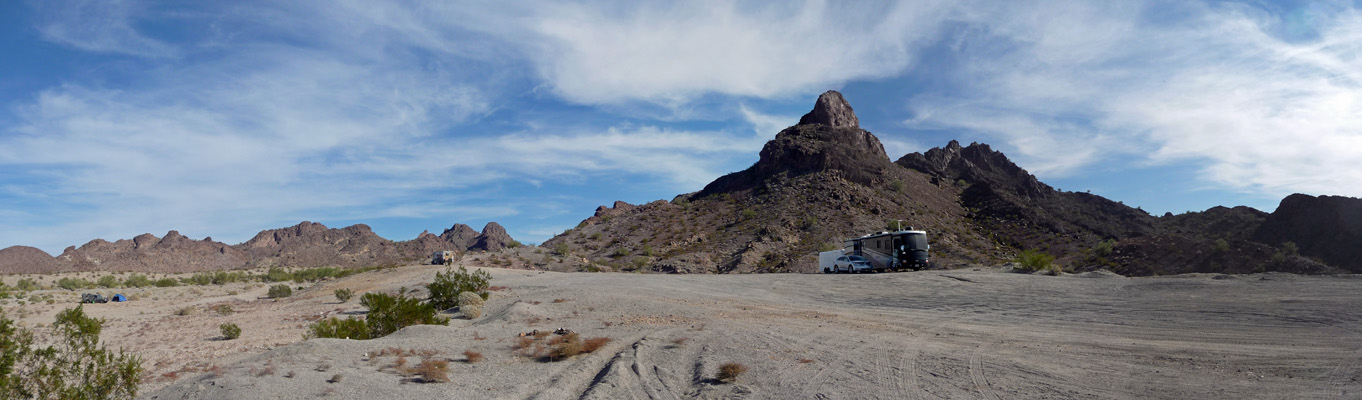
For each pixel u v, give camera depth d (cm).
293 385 1062
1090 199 12650
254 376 1109
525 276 4903
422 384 1120
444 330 1812
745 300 2939
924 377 1191
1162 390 1059
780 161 12838
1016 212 11069
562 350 1397
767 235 8775
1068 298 2561
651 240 9606
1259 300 2128
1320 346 1385
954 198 12575
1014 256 8019
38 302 4678
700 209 11362
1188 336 1616
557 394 1077
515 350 1485
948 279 3472
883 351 1476
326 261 19500
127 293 5878
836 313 2389
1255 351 1367
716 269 7544
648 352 1457
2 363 834
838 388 1109
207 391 1017
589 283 3922
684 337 1672
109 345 1891
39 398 868
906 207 10769
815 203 10131
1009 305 2466
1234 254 4619
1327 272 3928
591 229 11156
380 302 1991
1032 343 1595
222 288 7056
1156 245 5312
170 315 3294
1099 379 1154
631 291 3247
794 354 1432
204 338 2061
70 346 933
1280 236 6800
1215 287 2544
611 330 1844
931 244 8231
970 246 8862
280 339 1969
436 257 7431
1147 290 2625
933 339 1691
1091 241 9281
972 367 1281
